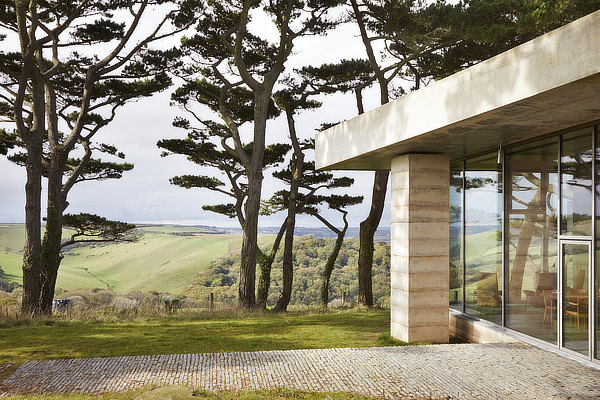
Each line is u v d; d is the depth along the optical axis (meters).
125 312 17.50
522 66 5.97
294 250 41.44
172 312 17.88
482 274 11.26
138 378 7.55
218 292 42.44
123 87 24.42
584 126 7.77
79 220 26.09
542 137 8.91
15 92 22.98
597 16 4.88
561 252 8.49
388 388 6.93
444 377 7.39
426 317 10.62
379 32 20.34
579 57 5.09
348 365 8.20
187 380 7.41
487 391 6.71
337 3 21.03
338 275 38.66
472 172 11.82
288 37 22.56
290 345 10.73
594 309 7.70
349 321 14.73
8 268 60.44
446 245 10.77
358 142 10.85
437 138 8.88
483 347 9.27
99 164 27.58
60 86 24.25
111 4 22.20
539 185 9.12
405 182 10.69
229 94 26.33
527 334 9.57
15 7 20.80
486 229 11.11
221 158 27.81
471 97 7.05
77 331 13.10
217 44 23.48
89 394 6.73
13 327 14.22
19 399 6.45
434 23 16.14
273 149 27.83
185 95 25.83
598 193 7.54
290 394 6.67
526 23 13.96
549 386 6.84
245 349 10.27
